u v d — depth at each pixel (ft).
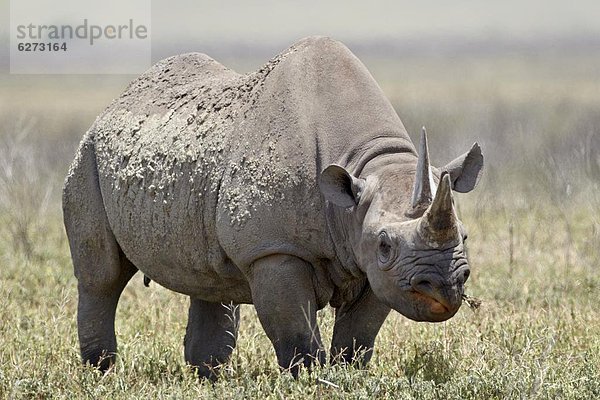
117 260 111.14
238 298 104.58
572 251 160.45
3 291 135.54
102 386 98.02
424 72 629.51
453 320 116.57
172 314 126.31
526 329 113.19
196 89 107.86
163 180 103.71
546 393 92.58
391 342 110.22
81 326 112.57
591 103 437.17
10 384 99.45
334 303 100.53
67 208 112.78
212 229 100.58
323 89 99.09
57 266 154.71
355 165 95.50
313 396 92.48
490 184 212.84
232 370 100.53
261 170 97.50
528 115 383.86
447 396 92.94
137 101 110.73
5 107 439.22
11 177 200.85
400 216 88.28
